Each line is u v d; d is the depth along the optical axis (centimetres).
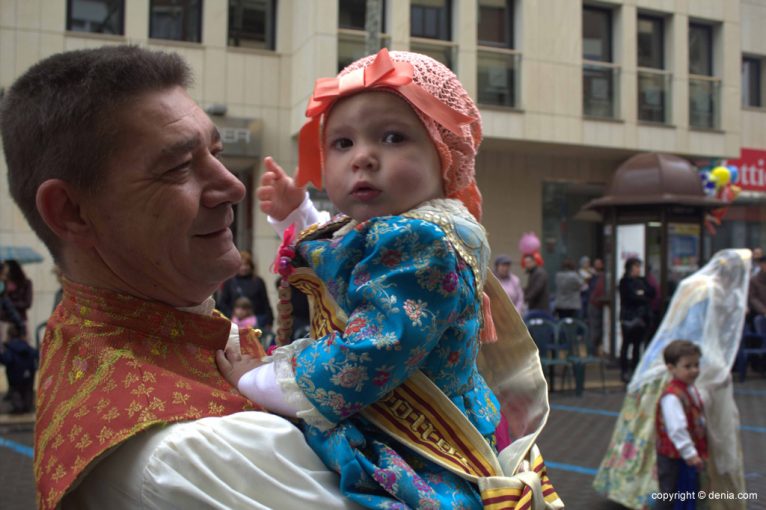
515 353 158
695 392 434
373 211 136
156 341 127
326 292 139
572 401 935
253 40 1333
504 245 1485
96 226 124
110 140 120
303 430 128
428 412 129
